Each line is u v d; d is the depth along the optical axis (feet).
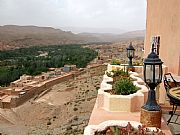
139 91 14.26
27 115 140.15
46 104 145.38
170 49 23.47
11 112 145.59
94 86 160.25
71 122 104.99
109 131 9.56
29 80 214.90
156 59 10.53
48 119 127.85
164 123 11.41
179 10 21.17
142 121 10.96
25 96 163.43
